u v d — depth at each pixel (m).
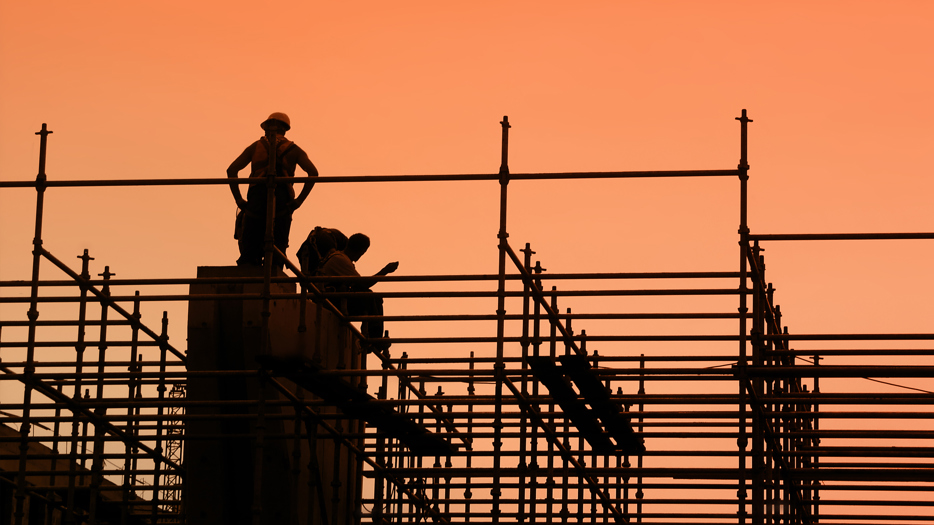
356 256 53.53
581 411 43.91
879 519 53.16
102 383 52.34
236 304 45.06
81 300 42.59
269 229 40.94
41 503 65.62
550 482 53.06
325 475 49.84
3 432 62.50
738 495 41.19
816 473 48.53
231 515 46.28
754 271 41.59
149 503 55.09
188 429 46.12
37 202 42.97
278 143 47.28
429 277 41.16
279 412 45.69
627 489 55.75
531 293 40.97
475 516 45.97
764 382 45.62
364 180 41.41
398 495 55.38
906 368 40.09
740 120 41.50
